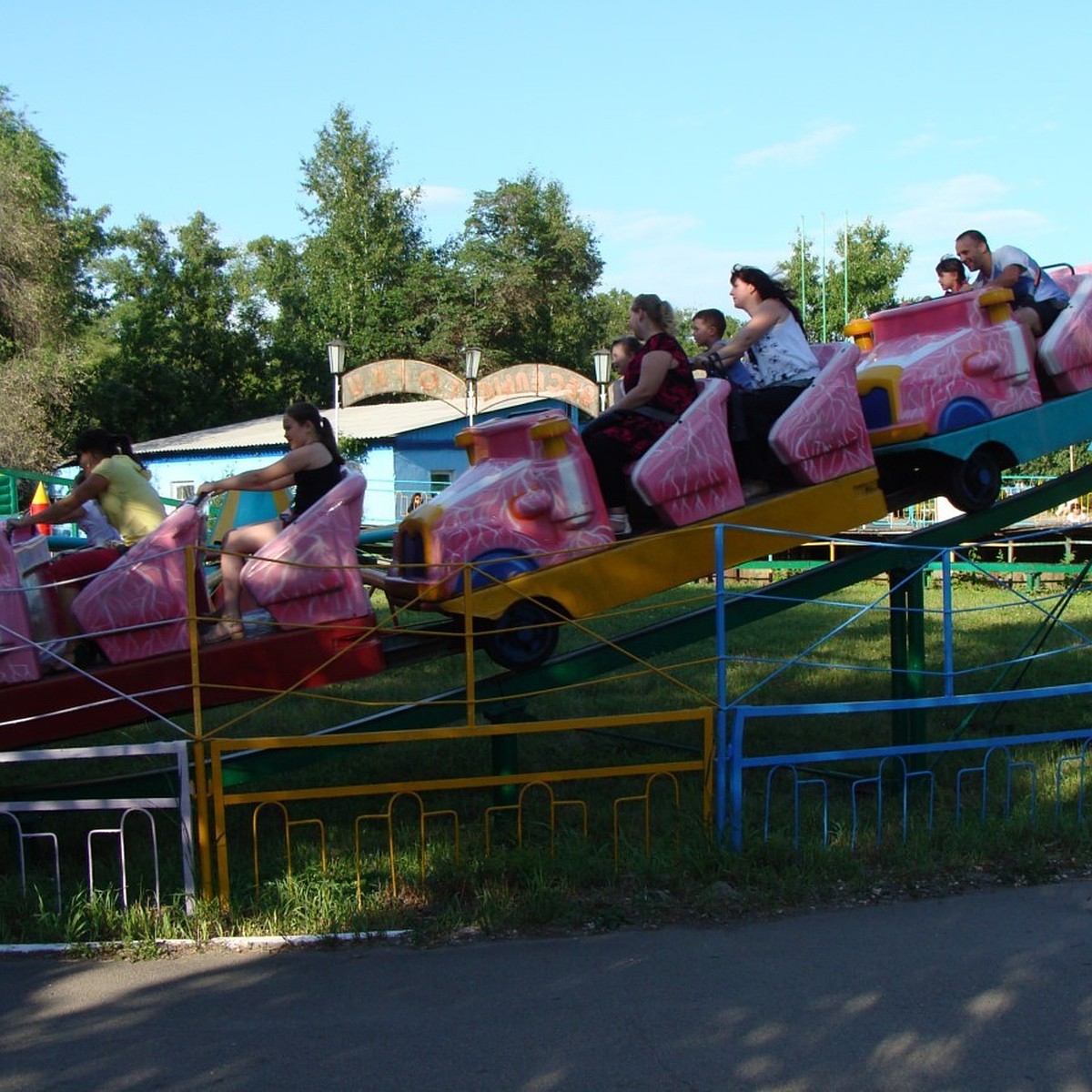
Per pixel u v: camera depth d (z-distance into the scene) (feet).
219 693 18.42
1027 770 24.14
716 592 18.92
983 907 17.02
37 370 103.86
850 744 27.14
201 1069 12.85
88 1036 13.64
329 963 15.60
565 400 88.74
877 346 24.26
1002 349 23.13
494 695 19.92
